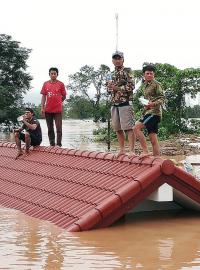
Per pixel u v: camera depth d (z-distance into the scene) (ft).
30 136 43.29
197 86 115.34
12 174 40.57
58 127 45.83
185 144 88.89
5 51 183.73
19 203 34.17
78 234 26.50
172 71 116.16
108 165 33.06
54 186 34.14
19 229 27.76
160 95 31.55
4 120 176.76
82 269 20.95
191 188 29.63
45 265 21.48
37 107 180.04
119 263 21.74
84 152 37.19
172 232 26.99
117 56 34.30
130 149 34.30
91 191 30.55
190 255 22.95
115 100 34.30
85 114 291.58
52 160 39.24
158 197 28.84
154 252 23.41
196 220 29.86
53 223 29.04
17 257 22.58
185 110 116.88
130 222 29.14
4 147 48.88
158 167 28.53
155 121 31.76
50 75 45.34
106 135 109.29
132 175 29.45
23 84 188.85
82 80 278.67
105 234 26.48
